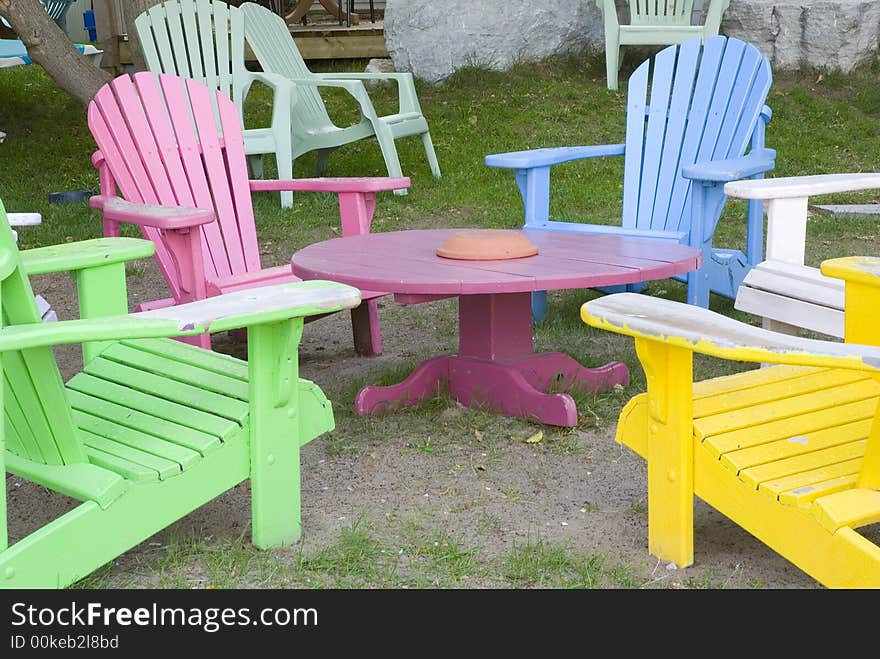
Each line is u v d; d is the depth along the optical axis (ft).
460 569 7.59
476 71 29.30
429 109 28.02
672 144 14.98
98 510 6.77
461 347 11.27
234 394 8.02
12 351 6.47
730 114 14.49
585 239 11.49
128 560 7.80
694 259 10.03
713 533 8.18
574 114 27.20
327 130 23.56
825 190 10.18
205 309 6.75
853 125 26.22
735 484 6.87
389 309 15.74
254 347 7.40
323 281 7.63
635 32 28.19
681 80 15.03
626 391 11.50
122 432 7.66
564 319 14.47
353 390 11.55
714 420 7.31
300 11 35.86
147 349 9.20
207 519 8.57
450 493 9.01
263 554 7.80
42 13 22.58
